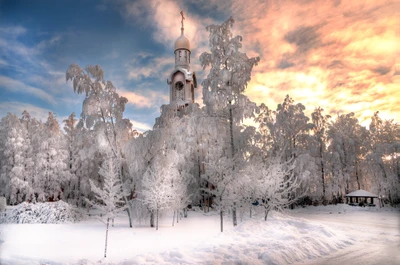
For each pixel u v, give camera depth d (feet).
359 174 116.47
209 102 56.54
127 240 39.11
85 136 76.54
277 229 39.91
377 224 55.72
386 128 85.30
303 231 39.60
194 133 63.98
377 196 95.50
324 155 118.93
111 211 31.01
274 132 110.73
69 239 40.04
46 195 109.09
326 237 35.91
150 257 25.41
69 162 117.80
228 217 68.90
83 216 72.79
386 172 86.99
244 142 62.23
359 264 25.30
